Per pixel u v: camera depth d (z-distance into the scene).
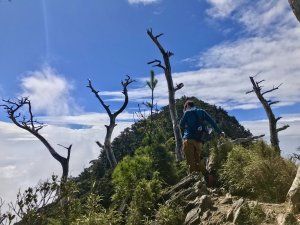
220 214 3.31
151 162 5.15
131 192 4.61
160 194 4.22
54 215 3.49
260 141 4.70
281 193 3.73
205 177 4.56
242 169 4.19
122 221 4.08
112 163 12.54
